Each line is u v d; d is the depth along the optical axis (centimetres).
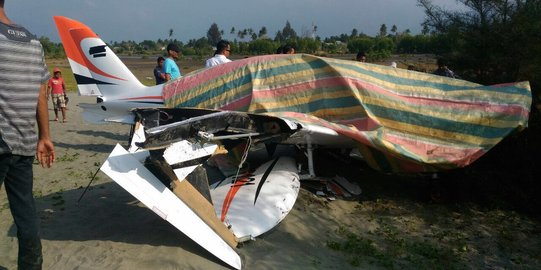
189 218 451
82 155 902
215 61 870
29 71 337
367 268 469
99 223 532
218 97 716
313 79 684
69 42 855
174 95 758
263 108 683
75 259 442
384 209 648
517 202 692
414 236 570
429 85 678
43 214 561
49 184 694
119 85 840
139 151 471
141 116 599
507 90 659
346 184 705
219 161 688
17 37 332
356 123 659
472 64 855
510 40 786
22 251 358
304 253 488
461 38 877
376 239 549
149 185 443
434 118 651
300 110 680
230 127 524
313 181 687
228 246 459
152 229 511
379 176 774
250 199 552
